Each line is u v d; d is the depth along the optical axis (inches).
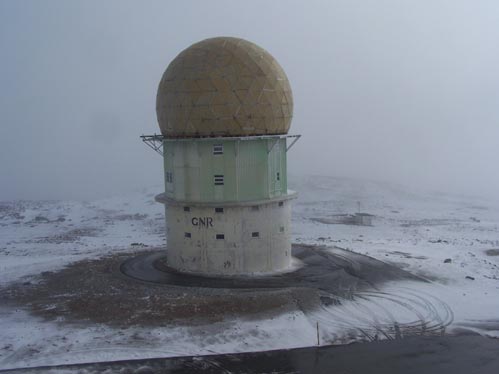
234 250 1525.6
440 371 992.2
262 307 1269.7
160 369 991.0
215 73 1444.4
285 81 1549.0
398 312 1278.3
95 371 982.4
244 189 1509.6
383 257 1818.4
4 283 1524.4
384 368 1002.7
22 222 3181.6
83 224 3088.1
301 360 1034.1
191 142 1497.3
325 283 1465.3
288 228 1614.2
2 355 1045.8
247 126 1470.2
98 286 1445.6
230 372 983.0
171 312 1238.3
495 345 1104.8
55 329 1162.0
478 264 1738.4
